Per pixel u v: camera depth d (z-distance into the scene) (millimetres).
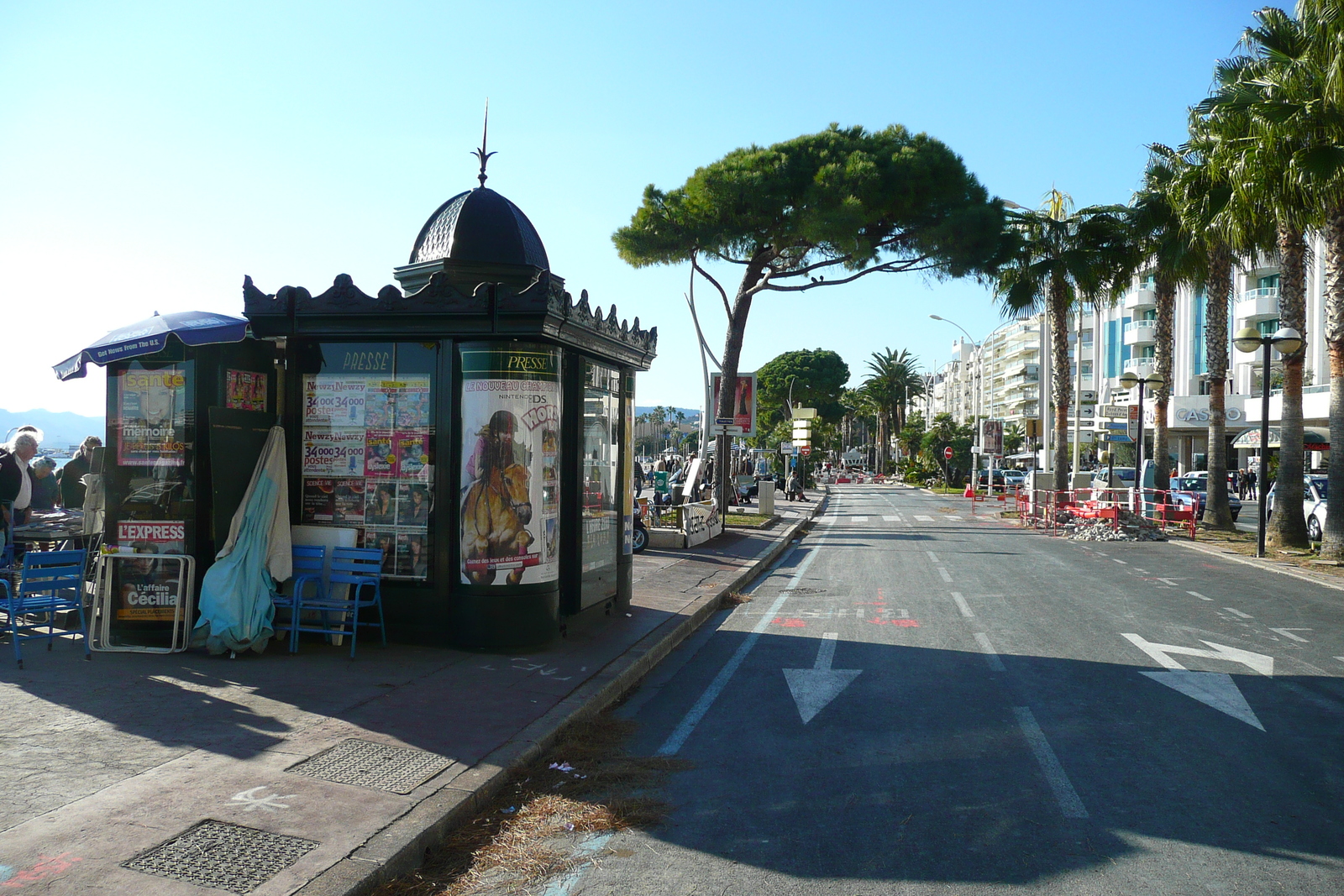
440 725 5852
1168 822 4605
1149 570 15781
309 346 8344
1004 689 7402
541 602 8148
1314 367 47500
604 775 5297
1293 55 16656
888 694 7273
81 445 12000
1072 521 24562
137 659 7254
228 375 7930
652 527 18734
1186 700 7047
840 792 5062
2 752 4992
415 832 4207
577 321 8430
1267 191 15727
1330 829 4527
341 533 8180
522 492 8000
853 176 23328
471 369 7926
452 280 9086
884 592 13211
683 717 6617
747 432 26750
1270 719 6512
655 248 25812
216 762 4965
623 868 4098
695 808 4828
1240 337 17578
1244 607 11648
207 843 3975
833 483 82312
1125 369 69188
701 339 27906
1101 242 26938
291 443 8367
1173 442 59250
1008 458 91312
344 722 5789
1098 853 4230
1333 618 10828
